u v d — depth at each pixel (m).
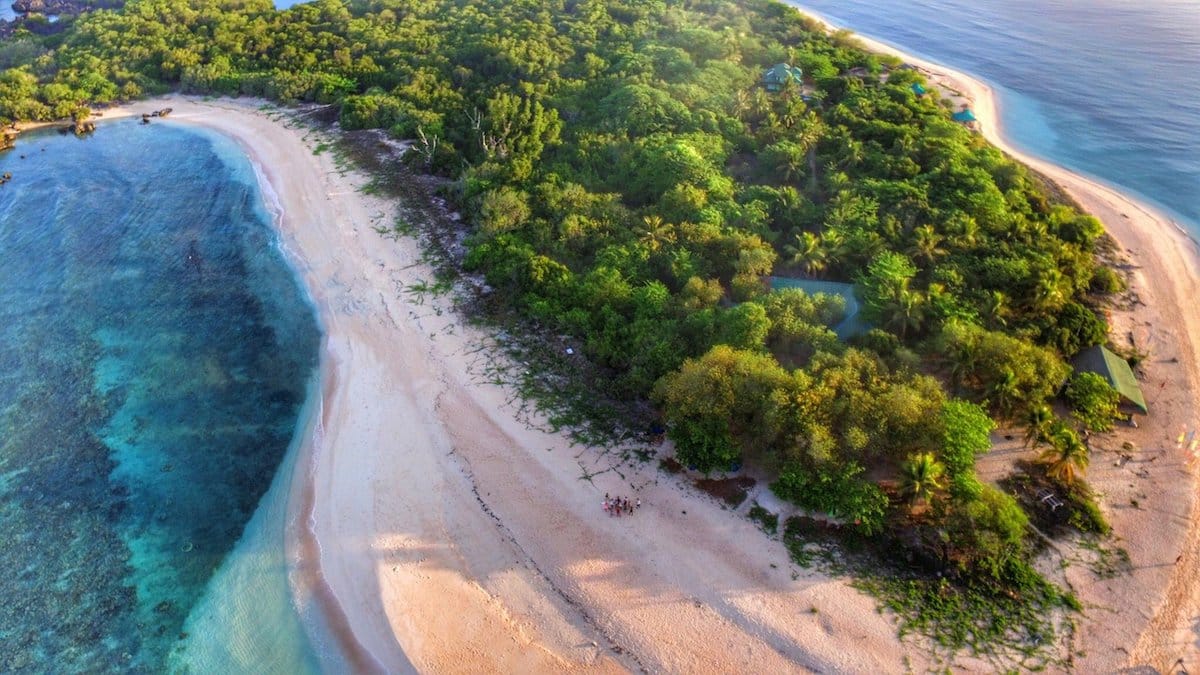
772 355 55.66
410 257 77.69
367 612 44.81
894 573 45.12
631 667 41.28
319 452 56.28
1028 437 51.22
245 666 43.12
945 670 40.25
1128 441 54.72
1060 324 60.56
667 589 44.94
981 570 44.94
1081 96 116.69
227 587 47.34
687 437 50.94
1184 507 49.56
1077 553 46.50
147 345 68.69
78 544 50.38
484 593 45.19
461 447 54.91
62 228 87.56
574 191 78.69
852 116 91.00
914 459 45.53
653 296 63.41
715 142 84.31
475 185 83.69
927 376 52.25
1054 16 155.38
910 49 140.75
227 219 88.81
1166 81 119.62
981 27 151.75
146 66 126.12
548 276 68.69
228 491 54.06
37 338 69.62
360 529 49.59
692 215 72.19
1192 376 60.44
